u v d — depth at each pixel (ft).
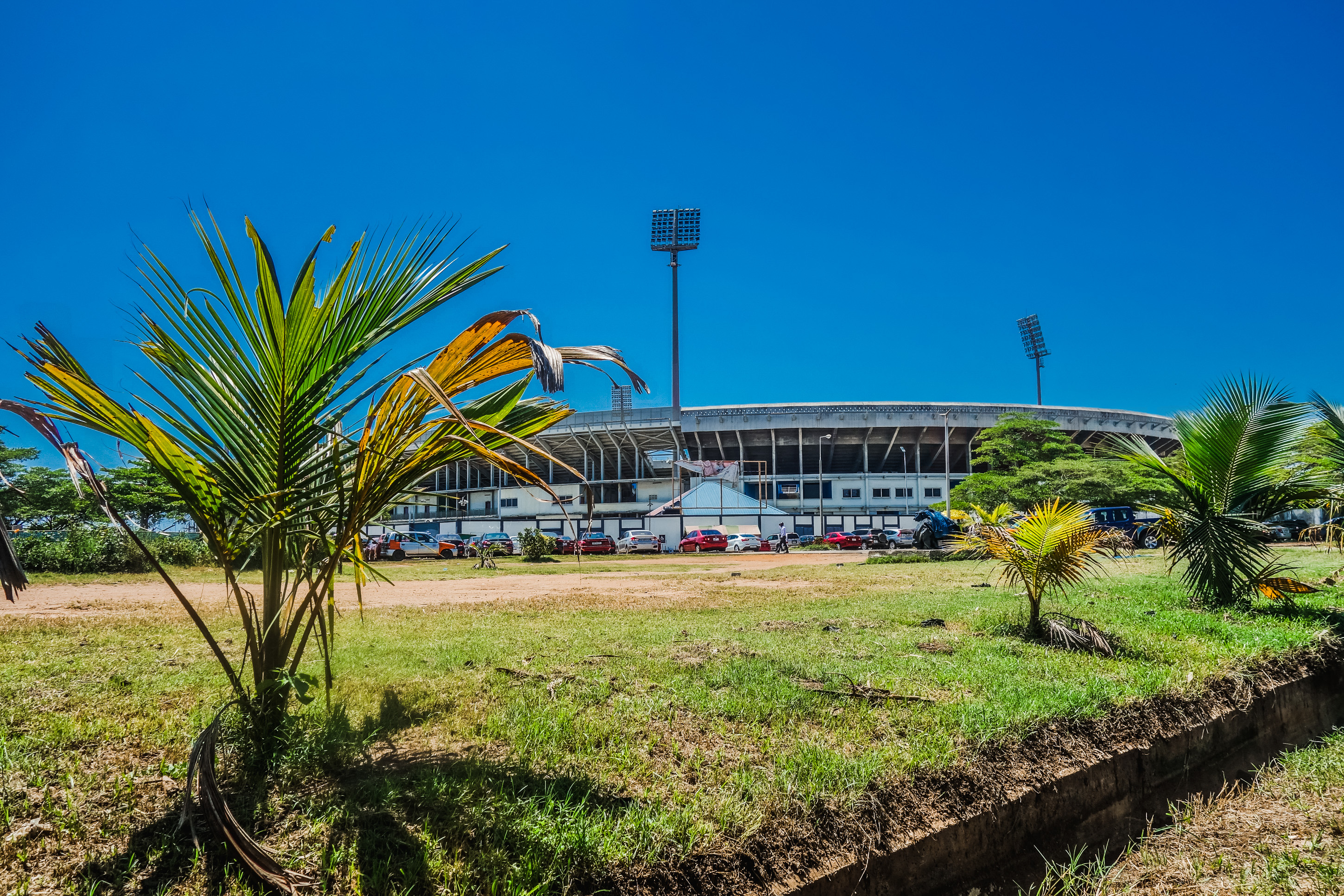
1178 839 13.05
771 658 18.29
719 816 9.38
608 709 13.71
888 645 20.47
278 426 9.62
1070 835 12.40
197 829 8.37
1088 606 29.25
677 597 37.14
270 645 10.41
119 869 7.70
